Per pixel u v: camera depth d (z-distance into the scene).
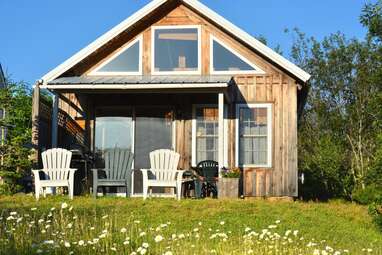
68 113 16.12
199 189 14.30
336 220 11.94
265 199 14.76
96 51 15.59
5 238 8.62
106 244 8.35
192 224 10.84
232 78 15.09
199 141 15.70
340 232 11.19
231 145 15.37
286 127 15.26
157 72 15.72
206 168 15.15
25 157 14.34
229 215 11.48
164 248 8.63
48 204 11.87
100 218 10.57
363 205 15.84
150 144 15.92
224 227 10.78
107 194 15.47
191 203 12.21
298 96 16.41
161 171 13.24
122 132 16.02
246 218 11.38
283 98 15.36
